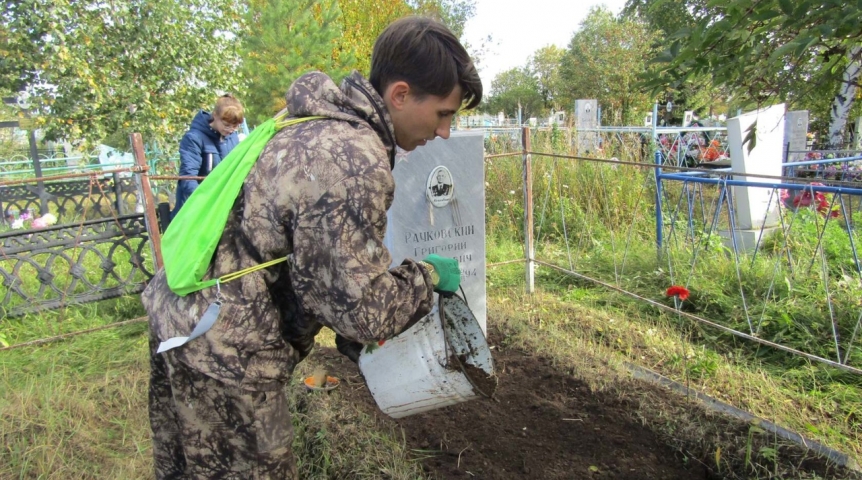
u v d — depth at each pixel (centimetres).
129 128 966
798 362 346
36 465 264
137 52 944
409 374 191
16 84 921
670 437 267
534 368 345
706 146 1302
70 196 823
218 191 140
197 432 148
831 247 475
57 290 430
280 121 145
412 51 138
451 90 143
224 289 138
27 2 837
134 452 277
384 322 133
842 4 149
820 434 267
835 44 179
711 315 422
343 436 270
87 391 332
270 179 133
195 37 1002
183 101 1019
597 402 301
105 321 449
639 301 454
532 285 489
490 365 215
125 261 593
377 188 130
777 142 561
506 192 718
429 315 190
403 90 141
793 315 384
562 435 275
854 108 1359
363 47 1727
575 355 352
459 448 265
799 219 540
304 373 332
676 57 181
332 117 136
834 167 785
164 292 148
